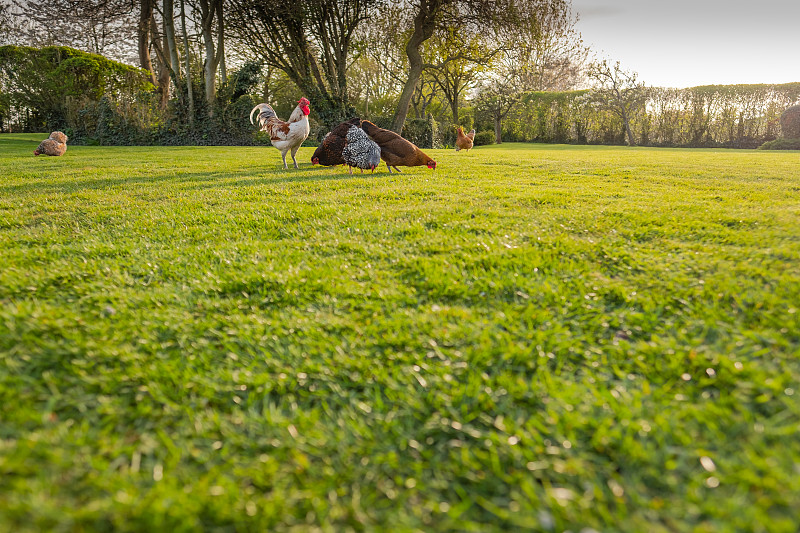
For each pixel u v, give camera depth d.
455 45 26.56
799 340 2.05
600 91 36.25
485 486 1.46
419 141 27.11
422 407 1.81
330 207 4.97
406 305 2.65
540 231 3.88
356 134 8.05
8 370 1.94
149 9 24.09
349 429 1.71
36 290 2.73
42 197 5.90
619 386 1.88
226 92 23.47
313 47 25.77
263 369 2.05
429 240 3.71
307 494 1.42
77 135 23.25
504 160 11.73
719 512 1.27
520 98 39.38
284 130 9.14
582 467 1.48
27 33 27.78
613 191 6.02
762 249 3.20
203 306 2.60
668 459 1.49
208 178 7.84
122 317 2.44
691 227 3.92
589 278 2.88
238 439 1.64
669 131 34.41
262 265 3.19
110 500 1.34
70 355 2.07
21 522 1.26
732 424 1.61
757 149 28.55
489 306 2.59
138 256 3.44
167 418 1.75
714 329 2.21
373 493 1.45
